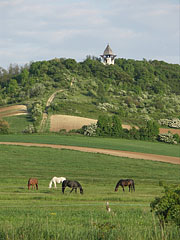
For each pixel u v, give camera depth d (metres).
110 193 42.84
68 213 27.66
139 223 23.19
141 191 46.47
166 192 17.77
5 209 28.72
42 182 53.59
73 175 63.00
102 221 23.88
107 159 84.38
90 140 116.56
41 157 81.94
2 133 121.69
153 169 74.81
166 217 17.56
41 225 17.59
